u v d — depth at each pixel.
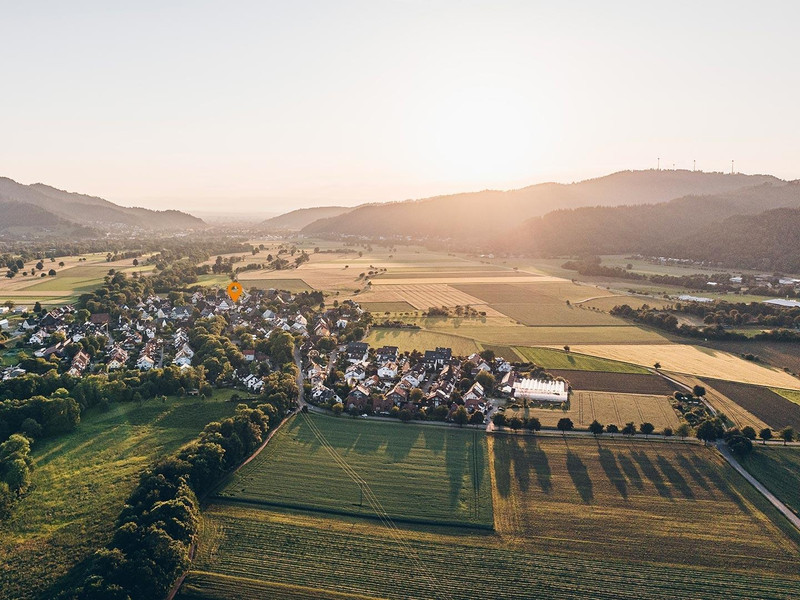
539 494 108.12
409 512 101.75
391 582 84.31
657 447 128.12
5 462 111.06
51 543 92.75
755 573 86.75
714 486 111.62
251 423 126.69
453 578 85.25
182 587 82.75
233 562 88.00
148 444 127.19
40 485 109.69
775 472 117.12
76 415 135.12
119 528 89.88
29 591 82.44
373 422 142.75
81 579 83.56
